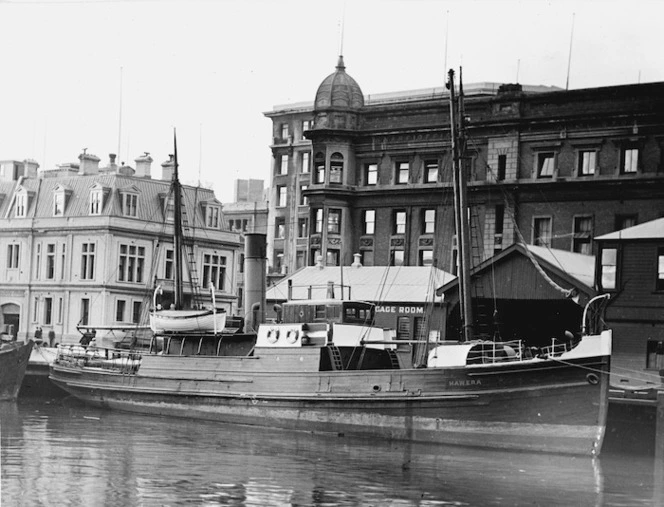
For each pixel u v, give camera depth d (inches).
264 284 1934.1
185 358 1857.8
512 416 1471.5
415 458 1374.3
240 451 1395.2
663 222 2042.3
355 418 1596.9
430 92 3799.2
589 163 2514.8
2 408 2000.5
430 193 2736.2
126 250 3093.0
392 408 1561.3
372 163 2859.3
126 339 2630.4
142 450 1373.0
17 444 1393.9
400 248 2790.4
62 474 1142.3
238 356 1771.7
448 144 2726.4
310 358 1660.9
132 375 1948.8
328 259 2849.4
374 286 2488.9
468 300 1656.0
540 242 2549.2
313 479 1175.0
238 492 1074.1
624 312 1974.7
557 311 2239.2
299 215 3944.4
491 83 3673.7
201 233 3329.2
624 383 1921.8
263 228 4315.9
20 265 3221.0
